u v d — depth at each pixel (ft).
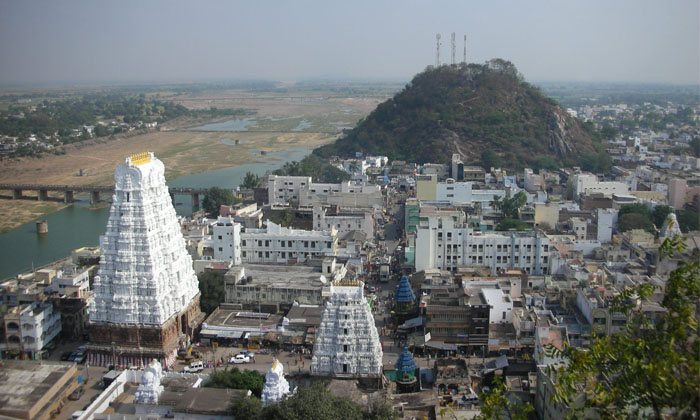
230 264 626.64
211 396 366.43
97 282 483.51
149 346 478.59
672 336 167.73
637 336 187.21
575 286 560.20
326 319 415.23
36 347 485.56
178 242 519.19
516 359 460.55
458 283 570.87
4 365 431.84
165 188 510.58
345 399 350.43
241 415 346.13
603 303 490.08
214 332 516.73
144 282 476.13
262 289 570.46
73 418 392.27
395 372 435.12
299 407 335.06
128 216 476.13
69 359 492.13
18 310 493.77
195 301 534.37
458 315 488.44
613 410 190.29
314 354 417.28
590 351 181.37
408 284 539.29
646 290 186.29
